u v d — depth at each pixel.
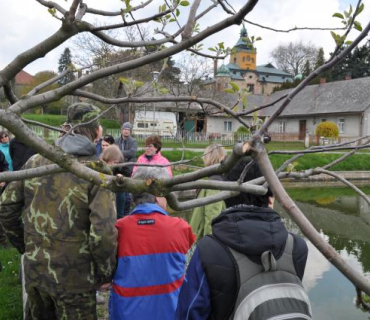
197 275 1.74
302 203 14.76
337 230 10.58
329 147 1.28
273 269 1.68
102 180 1.08
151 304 2.68
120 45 1.29
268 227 1.75
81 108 2.62
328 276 6.44
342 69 57.28
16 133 1.04
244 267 1.69
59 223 2.50
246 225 1.73
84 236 2.53
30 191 2.59
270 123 0.87
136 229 2.73
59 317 2.60
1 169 6.91
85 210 2.51
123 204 5.27
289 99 0.86
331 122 35.84
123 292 2.67
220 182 1.14
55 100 1.17
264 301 1.62
